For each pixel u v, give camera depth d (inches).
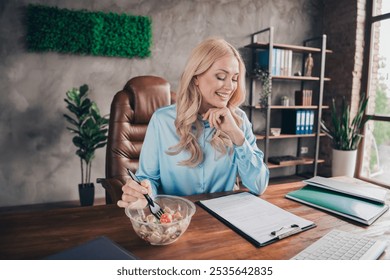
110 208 39.4
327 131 147.0
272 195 46.6
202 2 133.4
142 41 122.2
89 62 118.0
